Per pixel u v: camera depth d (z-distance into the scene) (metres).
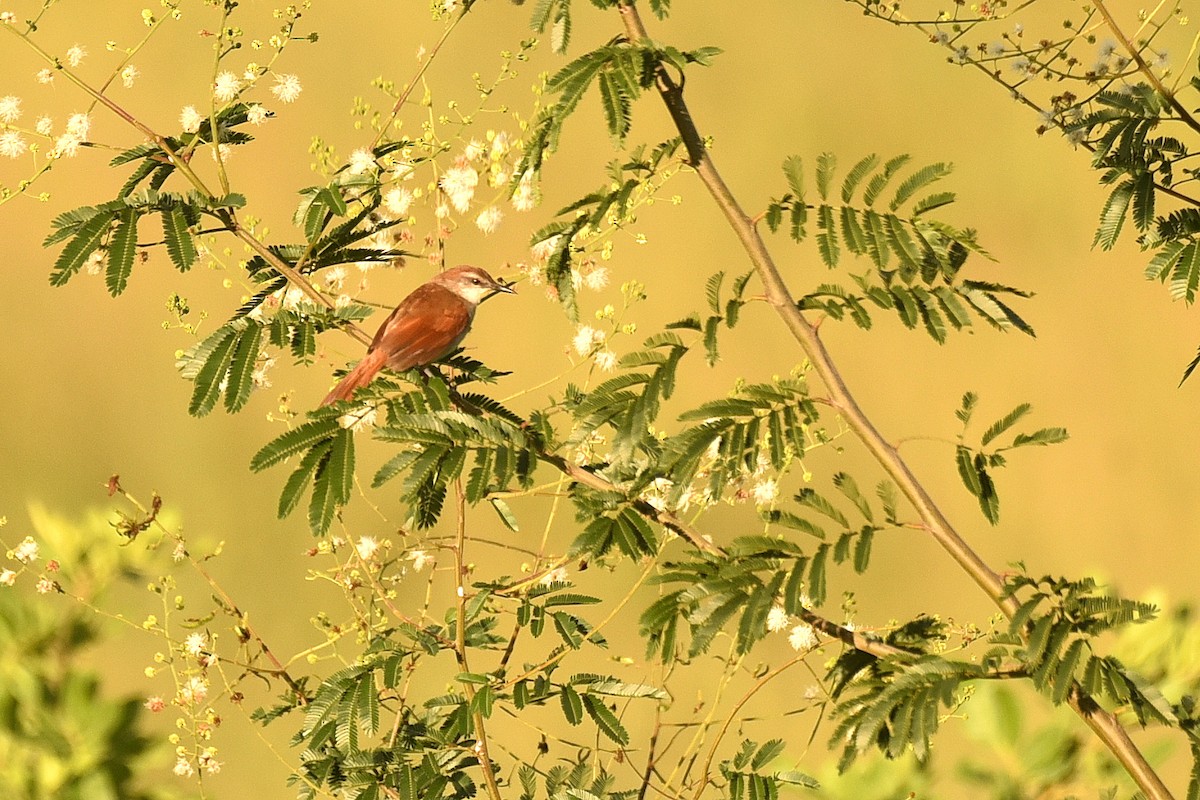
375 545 9.02
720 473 7.32
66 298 21.25
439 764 8.10
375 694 7.80
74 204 22.92
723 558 7.43
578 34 27.83
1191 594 15.85
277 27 27.38
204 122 8.80
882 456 7.30
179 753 8.48
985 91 27.03
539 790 8.77
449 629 8.70
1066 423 19.59
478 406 8.22
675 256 22.14
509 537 15.91
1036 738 8.57
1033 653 6.80
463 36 27.38
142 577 9.02
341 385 9.02
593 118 24.97
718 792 9.24
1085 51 9.27
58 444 18.05
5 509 17.03
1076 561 17.20
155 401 19.12
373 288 20.25
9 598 8.35
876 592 15.83
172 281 21.50
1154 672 8.41
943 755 10.38
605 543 7.38
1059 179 24.73
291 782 8.20
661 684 8.91
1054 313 21.75
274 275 8.86
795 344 20.47
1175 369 20.59
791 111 26.56
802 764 10.27
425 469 7.30
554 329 20.14
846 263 21.83
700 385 19.77
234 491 17.16
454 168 9.38
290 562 15.48
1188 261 7.39
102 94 8.68
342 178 8.85
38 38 26.78
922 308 7.42
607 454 7.66
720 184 7.55
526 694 7.80
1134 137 7.83
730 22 29.83
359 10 28.05
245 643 8.94
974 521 17.97
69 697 8.16
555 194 22.61
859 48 28.61
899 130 26.12
